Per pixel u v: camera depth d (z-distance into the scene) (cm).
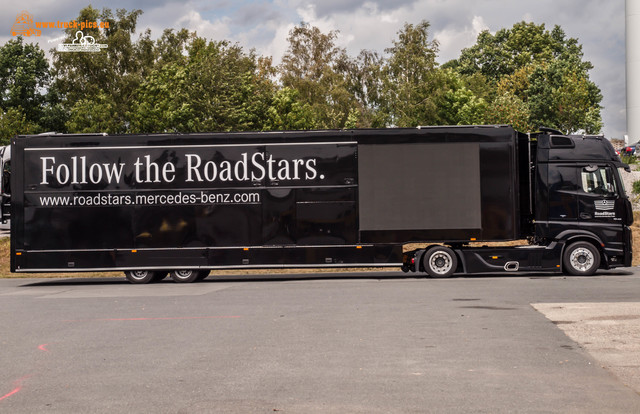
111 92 6775
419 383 722
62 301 1587
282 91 5769
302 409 626
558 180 2003
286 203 2014
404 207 1997
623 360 820
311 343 969
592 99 7988
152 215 2031
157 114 5447
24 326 1199
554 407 624
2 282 2262
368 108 6950
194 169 2031
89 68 6812
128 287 1956
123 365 848
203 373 792
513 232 1991
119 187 2034
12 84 6931
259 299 1533
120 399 678
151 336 1066
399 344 944
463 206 1995
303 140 2017
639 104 6200
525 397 659
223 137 2030
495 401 646
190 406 645
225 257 2020
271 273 2419
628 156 4859
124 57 6944
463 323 1113
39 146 2045
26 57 7100
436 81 6731
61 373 809
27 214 2041
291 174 2016
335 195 2009
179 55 6825
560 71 7862
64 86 6881
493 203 1992
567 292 1529
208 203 2027
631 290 1550
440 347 916
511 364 806
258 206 2020
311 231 2008
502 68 10125
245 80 5362
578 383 713
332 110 6519
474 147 1997
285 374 777
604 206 1995
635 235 2711
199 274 2241
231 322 1191
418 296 1515
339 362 836
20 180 2045
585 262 1988
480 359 837
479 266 1994
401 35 6812
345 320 1179
